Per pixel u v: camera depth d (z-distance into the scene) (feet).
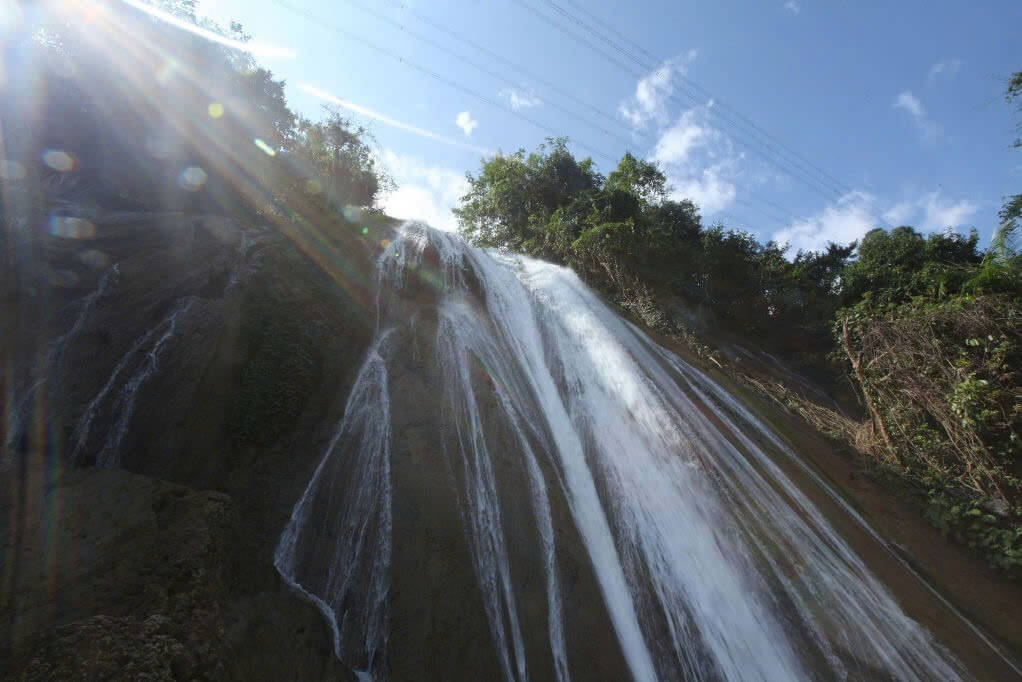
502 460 26.35
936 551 32.17
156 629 12.32
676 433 34.83
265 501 20.57
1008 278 46.09
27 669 10.50
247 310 27.43
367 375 28.14
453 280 43.01
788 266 81.41
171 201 39.60
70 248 28.63
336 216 44.34
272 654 15.70
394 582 19.85
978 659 24.89
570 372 37.65
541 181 86.02
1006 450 36.68
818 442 42.37
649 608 22.61
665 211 83.30
